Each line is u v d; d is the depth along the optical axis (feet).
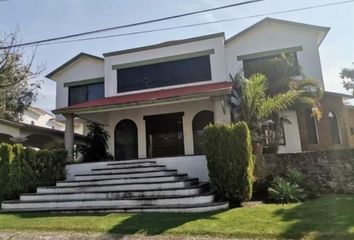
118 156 61.21
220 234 22.72
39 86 93.86
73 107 52.37
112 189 38.37
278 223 24.31
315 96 50.24
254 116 43.65
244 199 33.40
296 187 35.32
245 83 46.11
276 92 50.49
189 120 58.29
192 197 32.76
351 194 37.27
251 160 34.63
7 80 73.26
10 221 30.07
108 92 65.05
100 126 62.39
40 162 44.75
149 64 64.18
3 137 62.49
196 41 62.03
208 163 35.12
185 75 61.77
